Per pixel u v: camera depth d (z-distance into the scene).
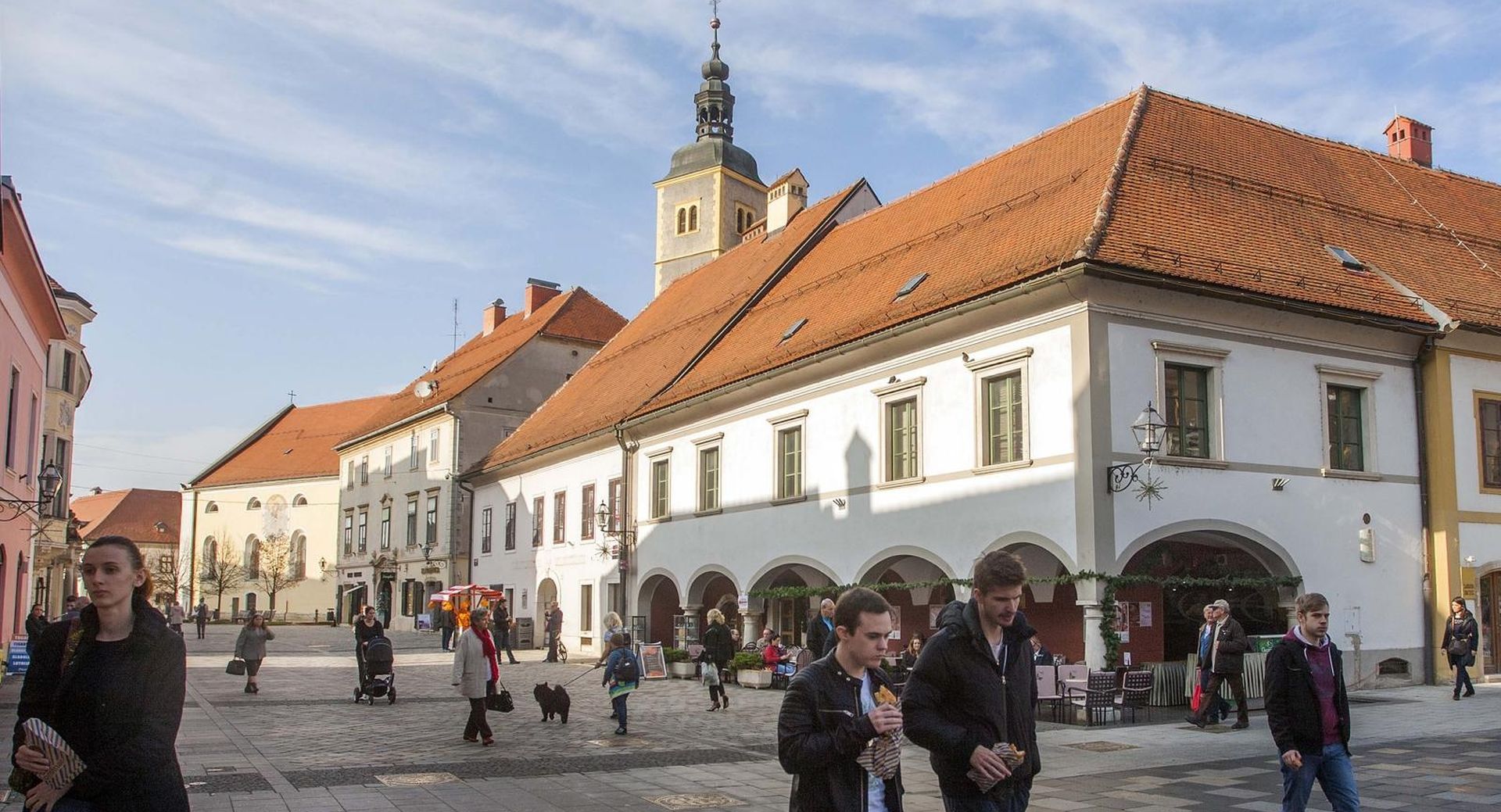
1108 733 17.41
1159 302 21.86
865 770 5.29
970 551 23.45
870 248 32.75
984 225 27.44
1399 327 24.09
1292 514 22.92
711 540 32.59
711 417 33.00
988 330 23.44
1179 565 22.45
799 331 30.72
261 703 22.33
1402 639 24.06
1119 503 20.88
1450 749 14.84
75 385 39.81
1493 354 25.81
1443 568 24.36
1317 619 7.88
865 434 26.75
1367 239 27.03
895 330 25.08
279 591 82.12
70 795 5.20
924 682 6.04
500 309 68.81
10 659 26.12
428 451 58.84
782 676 25.94
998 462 23.19
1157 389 21.70
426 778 12.99
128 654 5.34
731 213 60.31
